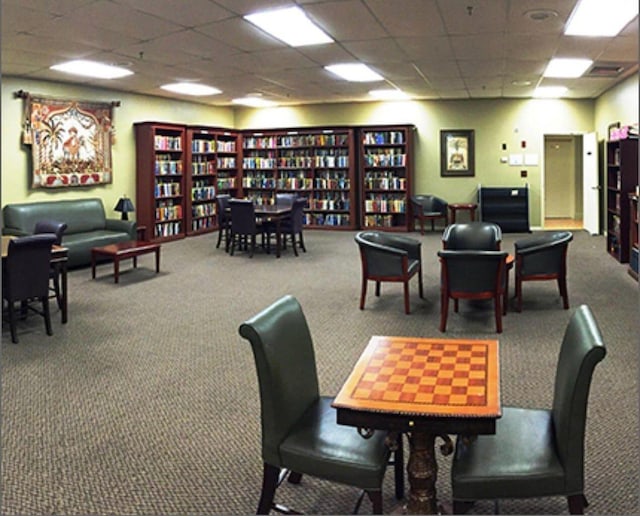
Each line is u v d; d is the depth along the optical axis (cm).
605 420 287
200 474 246
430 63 701
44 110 766
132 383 349
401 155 1071
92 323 479
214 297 570
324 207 1109
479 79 830
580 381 173
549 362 372
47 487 237
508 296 546
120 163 904
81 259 718
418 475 185
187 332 455
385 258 500
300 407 210
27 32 518
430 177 1095
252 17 481
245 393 333
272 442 196
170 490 234
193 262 761
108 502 226
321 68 730
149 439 278
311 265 733
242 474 246
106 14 464
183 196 999
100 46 580
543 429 199
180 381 352
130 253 648
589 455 254
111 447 270
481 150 1074
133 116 929
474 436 171
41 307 522
